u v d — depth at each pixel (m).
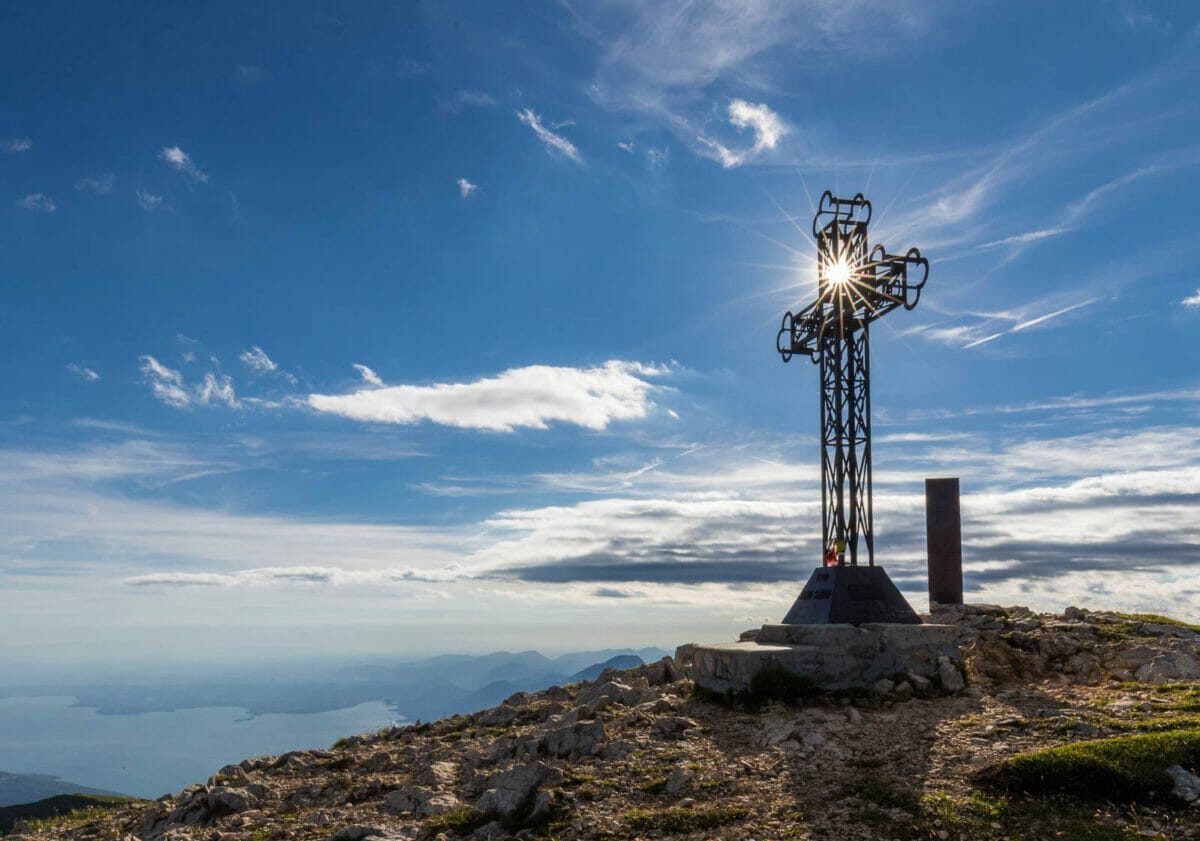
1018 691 15.83
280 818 14.09
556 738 15.05
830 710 15.29
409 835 11.90
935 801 10.26
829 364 19.33
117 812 18.30
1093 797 9.92
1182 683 15.09
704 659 17.34
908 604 17.64
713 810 10.99
